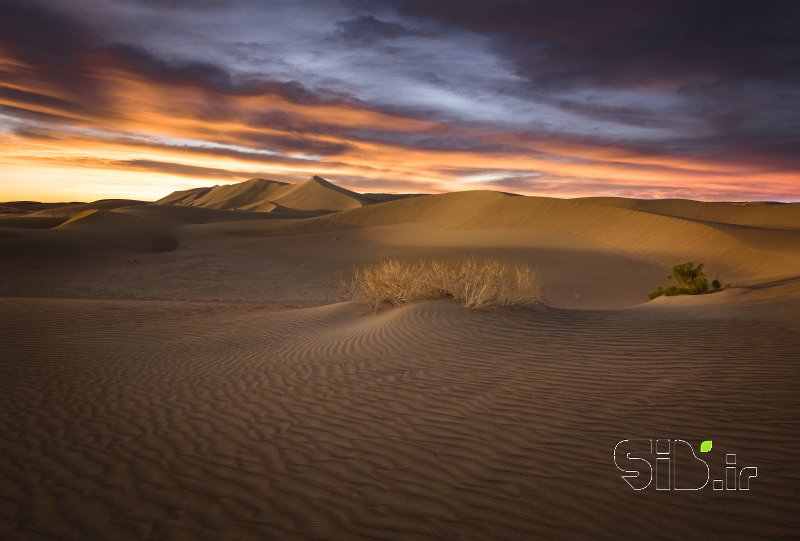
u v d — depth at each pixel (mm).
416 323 10461
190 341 12367
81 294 37875
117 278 45500
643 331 9047
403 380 7219
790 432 4559
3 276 46531
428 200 104438
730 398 5488
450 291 13055
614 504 3666
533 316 10758
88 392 8008
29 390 8180
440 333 9602
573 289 38281
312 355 9500
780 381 5891
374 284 14633
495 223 81438
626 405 5586
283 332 12898
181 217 165125
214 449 5340
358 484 4289
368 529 3578
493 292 11625
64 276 46875
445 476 4316
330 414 6156
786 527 3236
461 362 7828
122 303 19656
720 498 3625
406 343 9234
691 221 56406
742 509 3469
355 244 75438
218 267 51844
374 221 103375
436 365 7797
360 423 5766
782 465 4012
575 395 6047
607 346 8117
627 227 62031
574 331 9320
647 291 36781
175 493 4328
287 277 45812
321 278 45125
